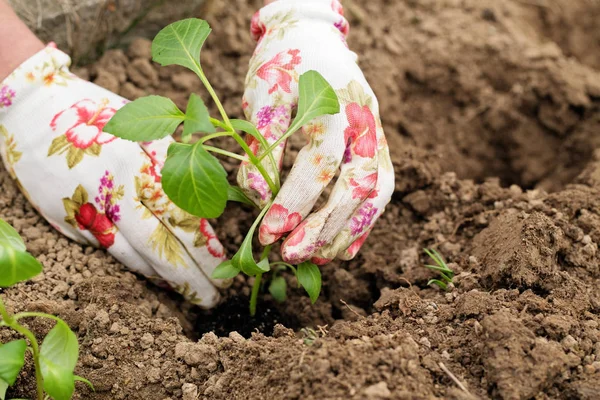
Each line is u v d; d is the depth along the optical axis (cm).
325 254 79
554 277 80
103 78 94
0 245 70
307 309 88
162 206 82
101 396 77
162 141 84
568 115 103
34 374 77
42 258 83
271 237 78
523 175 104
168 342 79
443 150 103
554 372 73
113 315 80
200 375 77
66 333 72
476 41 105
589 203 87
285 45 81
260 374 75
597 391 73
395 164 93
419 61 105
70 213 83
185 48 75
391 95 103
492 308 78
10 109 83
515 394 72
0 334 78
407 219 92
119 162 82
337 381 72
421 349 76
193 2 99
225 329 87
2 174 88
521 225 82
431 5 108
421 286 86
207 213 72
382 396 71
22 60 83
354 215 79
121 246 83
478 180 104
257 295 89
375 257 89
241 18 101
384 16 107
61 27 93
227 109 96
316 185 78
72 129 83
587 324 77
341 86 79
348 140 79
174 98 96
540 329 76
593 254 83
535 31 111
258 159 76
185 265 83
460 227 90
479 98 104
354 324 79
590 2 111
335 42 81
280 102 79
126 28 97
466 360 75
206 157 71
